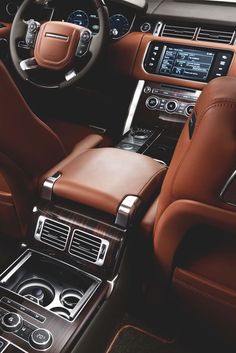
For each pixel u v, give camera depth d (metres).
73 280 1.21
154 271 1.18
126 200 1.07
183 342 1.38
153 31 2.03
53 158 1.31
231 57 1.85
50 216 1.18
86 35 1.87
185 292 1.15
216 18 1.89
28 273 1.23
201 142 0.80
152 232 1.15
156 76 2.00
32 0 1.99
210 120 0.78
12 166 1.16
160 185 1.25
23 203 1.31
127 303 1.35
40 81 2.09
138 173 1.21
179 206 0.91
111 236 1.10
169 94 2.03
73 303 1.15
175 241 1.02
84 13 2.16
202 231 1.09
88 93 2.25
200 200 0.88
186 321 1.30
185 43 1.92
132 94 2.12
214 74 1.90
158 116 2.09
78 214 1.15
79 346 1.03
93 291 1.12
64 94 2.30
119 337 1.39
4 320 1.03
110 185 1.12
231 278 1.05
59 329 1.02
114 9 2.07
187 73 1.95
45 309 1.07
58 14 2.22
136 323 1.44
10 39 2.01
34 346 0.98
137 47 2.01
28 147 1.18
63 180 1.15
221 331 1.19
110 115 2.27
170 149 1.96
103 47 1.89
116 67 2.07
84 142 1.82
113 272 1.13
